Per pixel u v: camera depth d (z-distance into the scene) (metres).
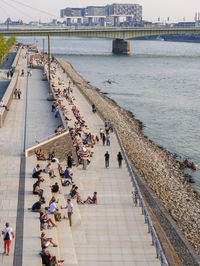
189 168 63.78
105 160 45.94
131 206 35.72
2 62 150.50
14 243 25.36
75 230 30.61
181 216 42.62
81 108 80.69
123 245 28.61
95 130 63.34
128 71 191.12
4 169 38.41
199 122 96.50
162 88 145.62
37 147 44.31
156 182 52.03
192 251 34.03
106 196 37.81
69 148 47.91
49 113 64.12
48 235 27.45
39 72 123.25
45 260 23.62
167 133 85.94
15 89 81.81
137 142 72.25
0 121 54.03
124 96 127.81
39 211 29.94
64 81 119.56
